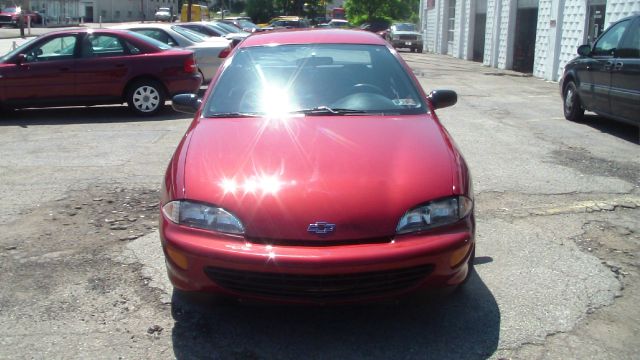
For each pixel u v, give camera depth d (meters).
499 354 3.26
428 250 3.16
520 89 15.05
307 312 3.70
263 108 4.36
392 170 3.46
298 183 3.34
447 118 10.33
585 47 9.18
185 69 10.79
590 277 4.14
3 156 7.61
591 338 3.40
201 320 3.64
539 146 8.05
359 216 3.18
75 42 10.49
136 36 10.79
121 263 4.41
